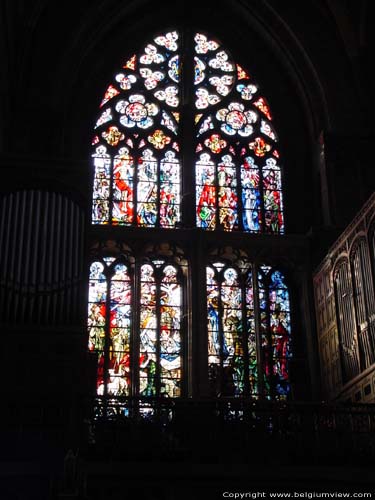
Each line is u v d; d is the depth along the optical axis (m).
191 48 41.22
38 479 25.98
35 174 32.09
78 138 38.62
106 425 28.17
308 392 35.09
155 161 39.12
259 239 37.22
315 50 39.84
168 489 26.66
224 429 28.55
